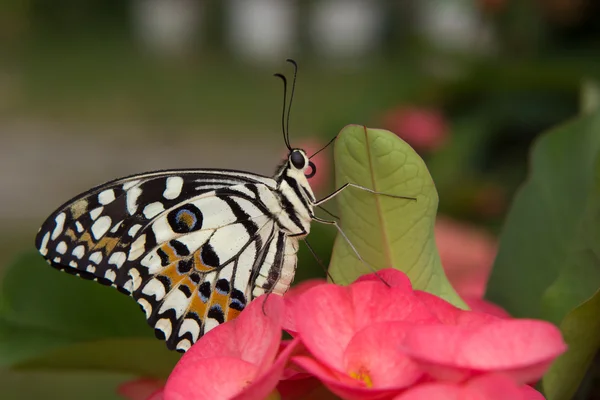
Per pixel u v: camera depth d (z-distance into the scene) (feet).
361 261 0.96
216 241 1.07
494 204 1.60
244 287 1.07
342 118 1.85
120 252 1.05
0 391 2.63
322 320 0.88
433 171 1.63
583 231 0.96
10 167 5.74
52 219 1.03
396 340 0.86
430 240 0.95
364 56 9.57
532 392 0.87
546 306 0.96
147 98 8.23
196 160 5.94
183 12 11.43
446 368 0.83
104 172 5.62
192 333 1.06
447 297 0.95
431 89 1.77
